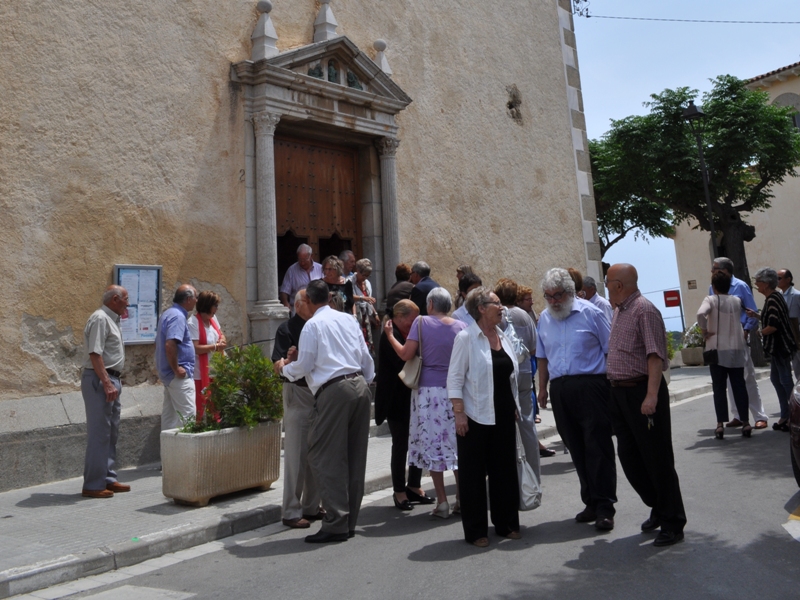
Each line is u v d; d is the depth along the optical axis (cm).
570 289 568
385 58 1141
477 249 1298
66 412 743
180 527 543
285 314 927
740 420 844
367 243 1124
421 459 588
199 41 905
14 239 727
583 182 1586
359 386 552
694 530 503
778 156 2217
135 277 816
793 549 452
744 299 895
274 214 944
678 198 2298
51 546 498
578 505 602
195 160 887
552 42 1569
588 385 547
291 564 484
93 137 795
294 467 585
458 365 516
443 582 429
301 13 1030
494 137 1370
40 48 759
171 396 738
